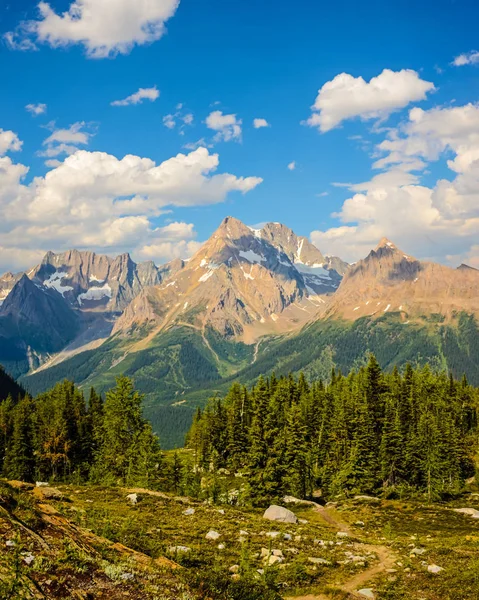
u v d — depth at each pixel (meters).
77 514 30.28
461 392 143.50
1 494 22.30
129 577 17.41
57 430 100.38
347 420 103.00
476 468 106.50
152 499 54.16
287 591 29.59
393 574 34.41
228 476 107.69
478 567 33.34
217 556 33.00
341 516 73.81
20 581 13.95
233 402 127.56
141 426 85.69
